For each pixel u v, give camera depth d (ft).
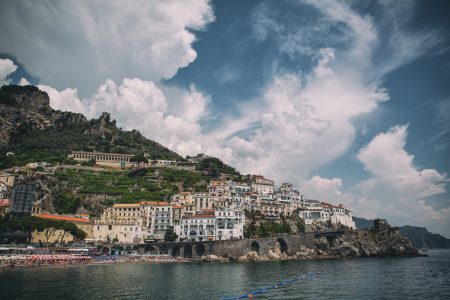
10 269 388.98
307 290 290.15
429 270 444.55
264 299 254.27
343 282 334.03
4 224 521.65
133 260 546.67
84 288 280.92
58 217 623.77
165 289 285.84
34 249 492.95
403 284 324.80
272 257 600.80
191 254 613.93
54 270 390.83
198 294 267.18
